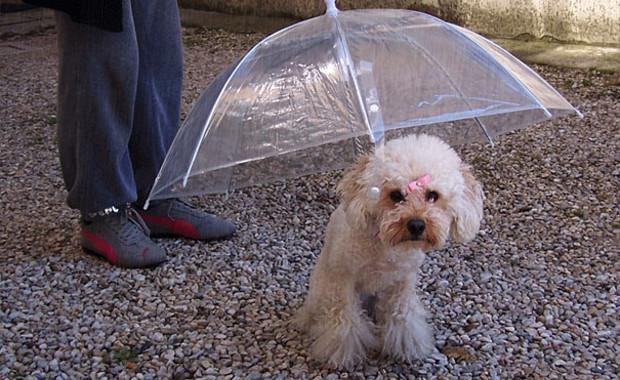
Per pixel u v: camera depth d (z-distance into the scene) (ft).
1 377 5.12
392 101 4.63
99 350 5.44
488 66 5.00
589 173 8.77
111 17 5.75
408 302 5.17
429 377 5.09
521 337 5.56
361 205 4.58
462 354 5.34
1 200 8.27
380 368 5.16
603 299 6.08
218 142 4.83
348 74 4.68
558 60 13.02
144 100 6.65
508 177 8.73
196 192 5.32
